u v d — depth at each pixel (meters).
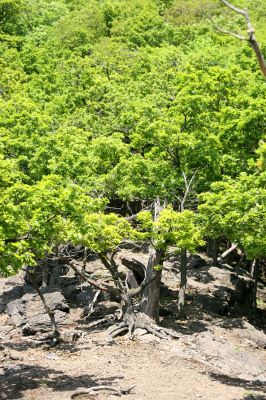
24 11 68.56
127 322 21.67
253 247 19.58
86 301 26.28
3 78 40.00
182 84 26.95
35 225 13.28
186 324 23.86
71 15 65.00
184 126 24.94
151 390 15.16
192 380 16.64
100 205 20.03
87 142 28.06
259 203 17.73
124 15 62.62
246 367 19.45
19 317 24.41
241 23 54.59
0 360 18.39
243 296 29.20
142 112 25.59
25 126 25.12
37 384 15.40
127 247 34.56
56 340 20.56
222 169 25.36
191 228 20.05
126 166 24.67
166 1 67.44
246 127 24.31
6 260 12.61
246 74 28.69
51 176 14.33
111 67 44.16
